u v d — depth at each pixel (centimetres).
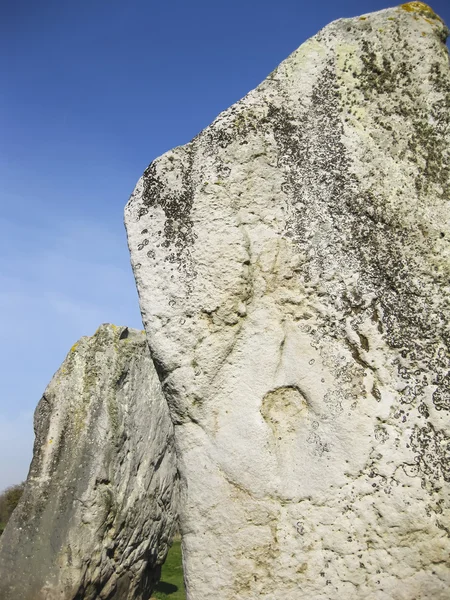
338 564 242
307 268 270
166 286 279
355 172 271
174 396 272
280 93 292
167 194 290
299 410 262
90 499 534
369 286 259
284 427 262
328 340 261
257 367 267
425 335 248
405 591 234
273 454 258
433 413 241
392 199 264
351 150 273
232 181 283
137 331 648
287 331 268
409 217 260
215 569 254
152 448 627
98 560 528
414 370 247
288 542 249
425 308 250
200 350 271
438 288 251
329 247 268
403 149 269
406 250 257
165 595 811
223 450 262
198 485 262
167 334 275
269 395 265
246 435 261
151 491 612
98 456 552
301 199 276
